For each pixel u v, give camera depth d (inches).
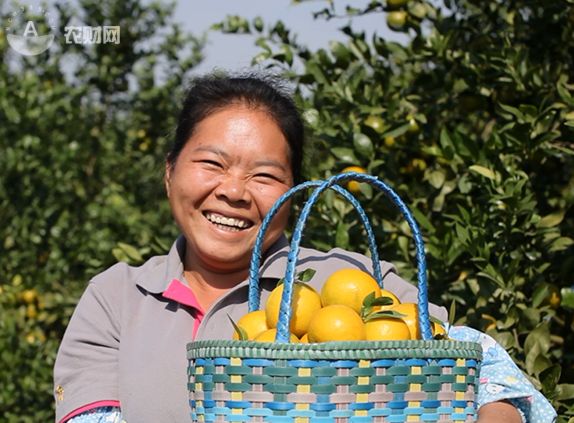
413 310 73.4
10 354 192.7
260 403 66.8
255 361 66.5
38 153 215.8
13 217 210.4
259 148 82.9
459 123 127.8
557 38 126.5
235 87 85.0
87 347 86.5
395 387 66.8
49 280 200.2
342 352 65.7
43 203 212.8
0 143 214.1
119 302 87.4
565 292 112.8
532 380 101.4
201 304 87.3
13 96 216.5
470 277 116.0
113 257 142.5
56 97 224.5
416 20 129.6
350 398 65.9
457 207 121.3
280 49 130.0
